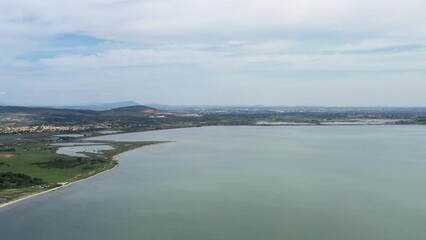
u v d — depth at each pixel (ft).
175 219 298.35
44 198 365.81
